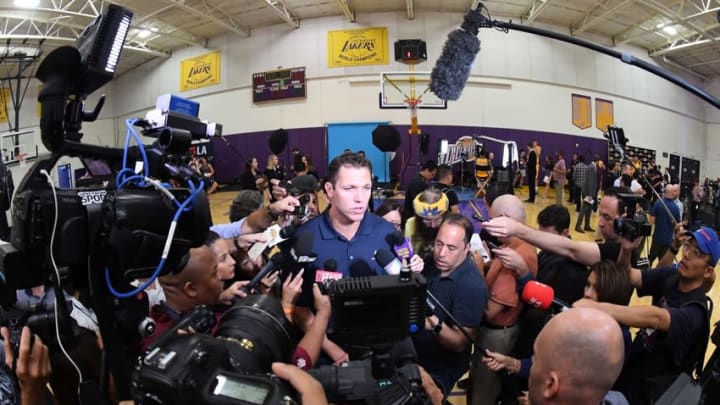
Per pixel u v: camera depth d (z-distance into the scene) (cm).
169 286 108
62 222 69
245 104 1148
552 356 91
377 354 80
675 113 1380
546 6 1023
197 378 58
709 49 1239
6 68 1123
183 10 985
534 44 1129
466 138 966
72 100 74
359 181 130
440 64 150
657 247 418
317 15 1083
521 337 182
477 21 144
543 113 1136
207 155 1105
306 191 208
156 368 58
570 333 90
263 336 75
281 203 172
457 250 153
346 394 81
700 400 96
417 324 78
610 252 173
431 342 159
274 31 1118
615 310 129
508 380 174
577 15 1076
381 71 1069
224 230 196
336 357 116
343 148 1093
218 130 100
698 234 143
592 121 1188
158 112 89
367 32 1068
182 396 56
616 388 150
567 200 960
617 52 125
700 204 821
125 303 77
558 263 183
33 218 68
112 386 82
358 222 142
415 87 1039
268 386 58
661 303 159
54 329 76
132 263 74
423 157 1071
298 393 65
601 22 1114
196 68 1204
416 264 119
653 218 424
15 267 70
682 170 1367
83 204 72
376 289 75
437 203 205
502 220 160
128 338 79
